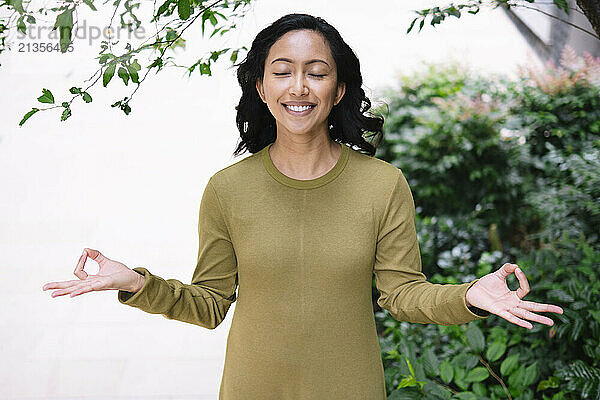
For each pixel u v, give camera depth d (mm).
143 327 4324
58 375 3770
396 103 4555
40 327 4273
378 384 1689
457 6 2178
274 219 1646
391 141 4383
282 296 1634
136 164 5852
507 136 4238
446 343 3234
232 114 6129
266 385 1646
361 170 1687
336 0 5918
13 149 5891
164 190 5594
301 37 1582
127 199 5539
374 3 5941
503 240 4227
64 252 5031
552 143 4203
